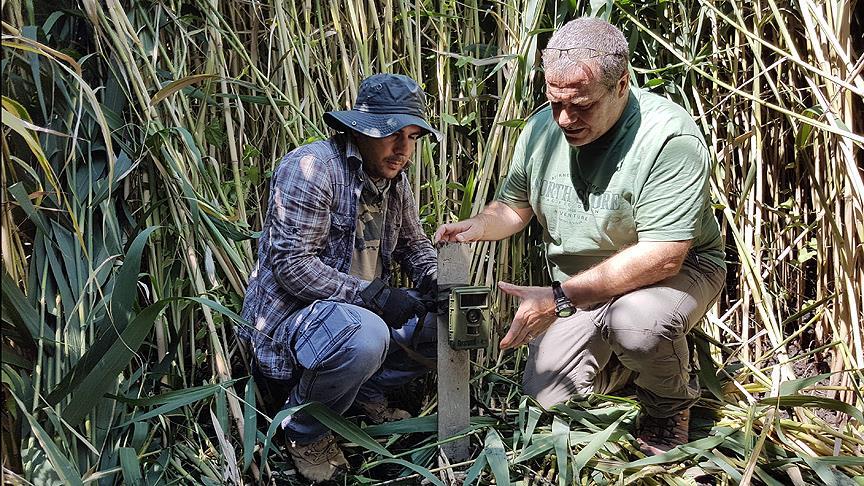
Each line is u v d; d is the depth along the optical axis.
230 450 1.70
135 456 1.64
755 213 2.51
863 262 2.19
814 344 2.55
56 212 1.83
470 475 1.73
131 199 2.01
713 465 1.82
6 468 1.46
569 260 2.05
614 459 1.87
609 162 1.85
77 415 1.61
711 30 2.53
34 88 1.87
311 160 1.81
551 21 2.47
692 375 2.03
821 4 2.13
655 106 1.83
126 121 2.00
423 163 2.38
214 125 2.11
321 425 1.83
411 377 2.09
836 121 2.02
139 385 1.91
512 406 2.24
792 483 1.82
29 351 1.72
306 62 2.26
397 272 2.37
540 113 2.07
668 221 1.78
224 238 2.05
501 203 2.13
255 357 1.94
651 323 1.80
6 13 1.80
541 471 1.83
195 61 2.19
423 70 2.48
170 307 2.01
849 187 2.17
